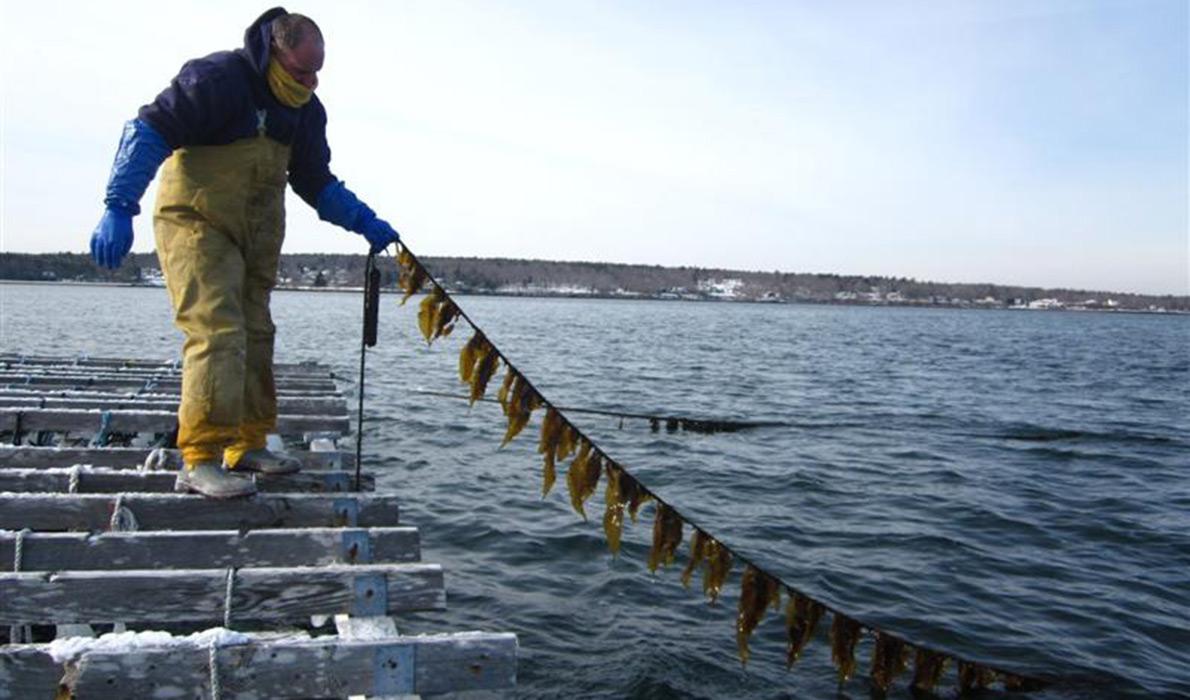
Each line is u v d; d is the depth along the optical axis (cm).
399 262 457
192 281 395
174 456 500
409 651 303
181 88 370
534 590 780
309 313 8788
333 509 427
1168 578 889
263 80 393
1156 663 680
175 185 392
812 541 985
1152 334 9906
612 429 1830
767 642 688
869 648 683
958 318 15788
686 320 10156
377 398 2164
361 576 345
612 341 5275
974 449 1700
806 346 5391
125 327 4656
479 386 451
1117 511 1174
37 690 272
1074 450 1708
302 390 915
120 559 356
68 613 317
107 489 445
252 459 457
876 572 877
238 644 288
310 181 454
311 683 293
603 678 609
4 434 819
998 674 631
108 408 728
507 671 312
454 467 1327
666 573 839
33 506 391
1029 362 4525
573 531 967
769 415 2133
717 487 1268
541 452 449
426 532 957
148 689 279
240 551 369
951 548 970
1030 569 904
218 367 396
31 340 3497
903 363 4166
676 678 614
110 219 358
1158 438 1897
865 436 1839
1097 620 764
